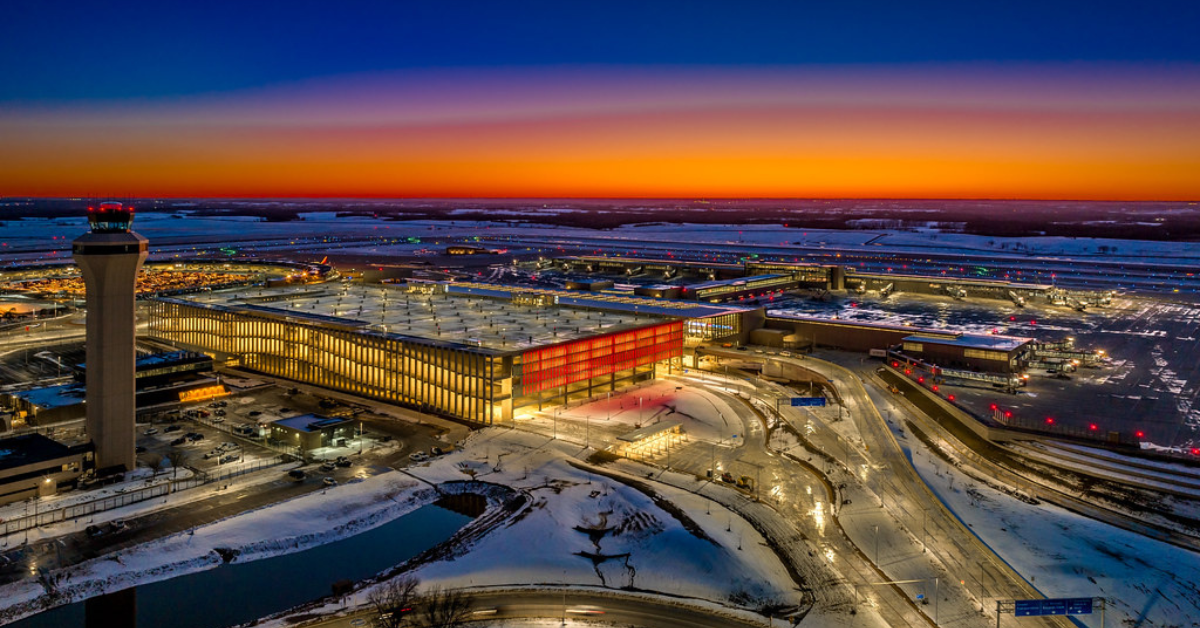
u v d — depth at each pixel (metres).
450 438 138.38
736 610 83.81
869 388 176.50
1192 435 138.12
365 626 79.06
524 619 80.81
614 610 83.12
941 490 118.19
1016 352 185.50
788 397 168.88
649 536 99.69
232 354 195.88
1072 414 151.00
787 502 112.12
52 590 85.06
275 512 106.06
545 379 157.25
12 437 119.75
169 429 140.50
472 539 99.25
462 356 149.25
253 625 79.12
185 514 105.19
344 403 160.50
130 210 116.38
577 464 126.25
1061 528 104.69
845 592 87.88
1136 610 84.44
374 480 118.56
